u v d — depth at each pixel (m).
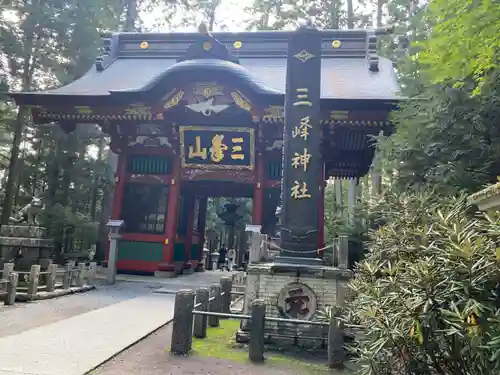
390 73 16.61
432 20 6.87
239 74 13.63
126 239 16.00
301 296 6.72
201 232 21.03
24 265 11.57
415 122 8.19
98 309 8.64
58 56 21.44
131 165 16.50
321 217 14.68
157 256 15.80
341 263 7.09
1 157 23.38
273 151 15.88
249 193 19.16
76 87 16.34
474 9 4.46
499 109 6.78
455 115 7.33
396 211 6.29
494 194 3.42
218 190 19.14
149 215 16.30
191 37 19.27
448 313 2.99
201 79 14.23
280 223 7.54
